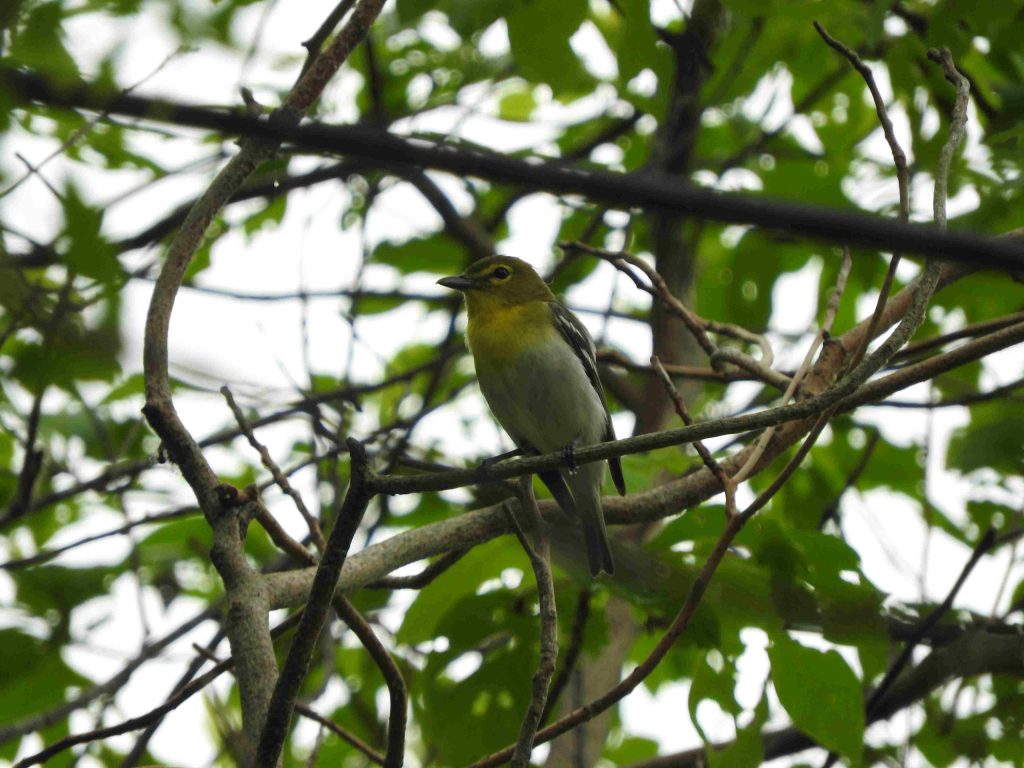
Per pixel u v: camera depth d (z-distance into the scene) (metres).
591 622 9.77
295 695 5.73
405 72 13.88
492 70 13.05
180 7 4.82
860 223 3.62
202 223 7.00
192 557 12.42
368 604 11.52
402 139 3.70
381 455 11.75
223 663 7.36
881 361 6.42
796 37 12.32
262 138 3.69
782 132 15.25
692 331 9.77
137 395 12.16
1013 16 10.92
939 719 11.02
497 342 11.49
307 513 7.63
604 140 14.45
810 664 8.38
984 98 12.58
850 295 14.21
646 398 13.34
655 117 10.85
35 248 5.45
